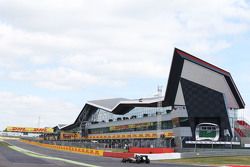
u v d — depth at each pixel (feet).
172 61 255.29
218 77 258.57
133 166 116.88
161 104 284.61
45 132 559.79
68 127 561.43
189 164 138.82
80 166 111.65
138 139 324.80
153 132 299.38
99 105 430.20
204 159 168.55
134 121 335.26
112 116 405.39
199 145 249.96
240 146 243.40
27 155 173.37
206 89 260.21
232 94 264.11
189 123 258.16
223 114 258.37
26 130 551.59
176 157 174.29
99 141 419.74
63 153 222.28
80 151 248.52
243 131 268.82
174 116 264.72
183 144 253.44
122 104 348.59
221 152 187.21
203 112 259.60
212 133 256.32
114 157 190.49
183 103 273.75
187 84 262.06
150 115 323.37
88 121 469.57
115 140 377.30
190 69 259.39
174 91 268.82
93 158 171.73
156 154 171.12
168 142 266.36
